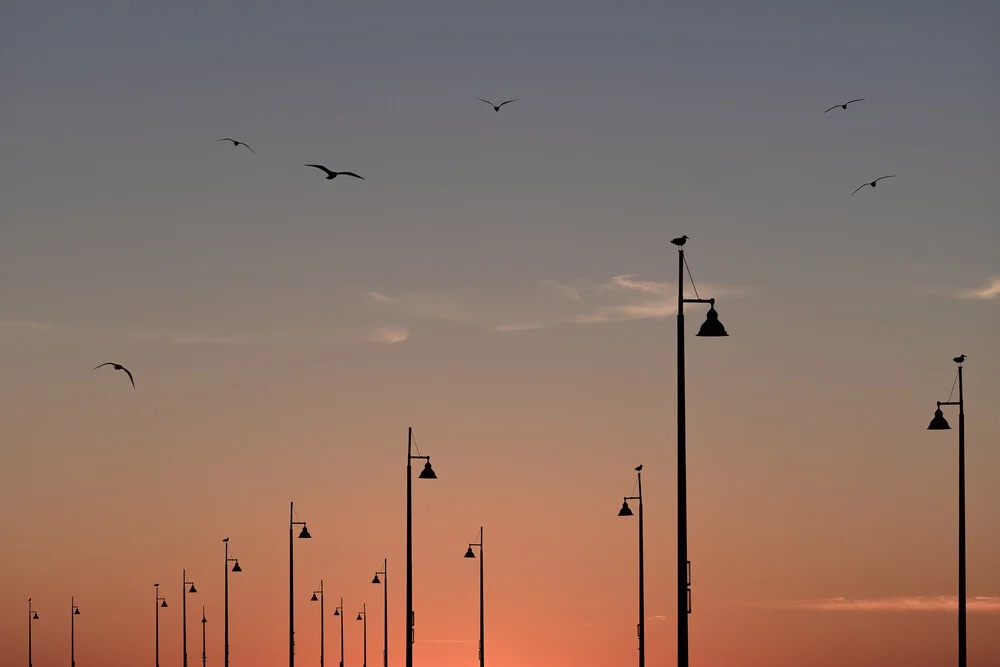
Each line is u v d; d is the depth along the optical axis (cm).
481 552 19362
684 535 7475
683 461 7500
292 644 17738
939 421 10594
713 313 7556
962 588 10488
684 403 7506
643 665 12925
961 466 10581
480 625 19238
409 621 12738
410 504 12875
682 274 7569
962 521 10544
